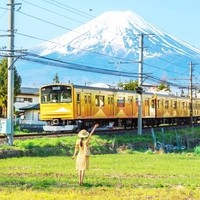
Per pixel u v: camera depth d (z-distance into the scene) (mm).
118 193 17328
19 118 72125
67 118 43438
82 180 19438
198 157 38406
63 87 43656
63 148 36156
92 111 46406
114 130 49344
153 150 45938
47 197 16000
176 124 73062
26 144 34375
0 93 63781
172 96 68500
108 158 33688
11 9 33562
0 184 19188
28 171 24016
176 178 22562
